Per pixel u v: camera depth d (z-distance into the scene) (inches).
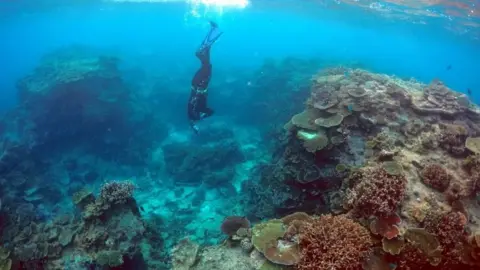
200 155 629.9
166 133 794.8
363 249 211.0
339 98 378.3
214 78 1139.3
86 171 642.8
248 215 433.7
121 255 287.9
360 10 1144.8
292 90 762.2
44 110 680.4
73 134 682.8
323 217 232.5
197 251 255.3
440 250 215.8
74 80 677.3
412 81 494.3
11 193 529.7
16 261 283.0
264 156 661.3
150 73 1218.0
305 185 347.9
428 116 363.6
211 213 506.9
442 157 313.1
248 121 839.7
